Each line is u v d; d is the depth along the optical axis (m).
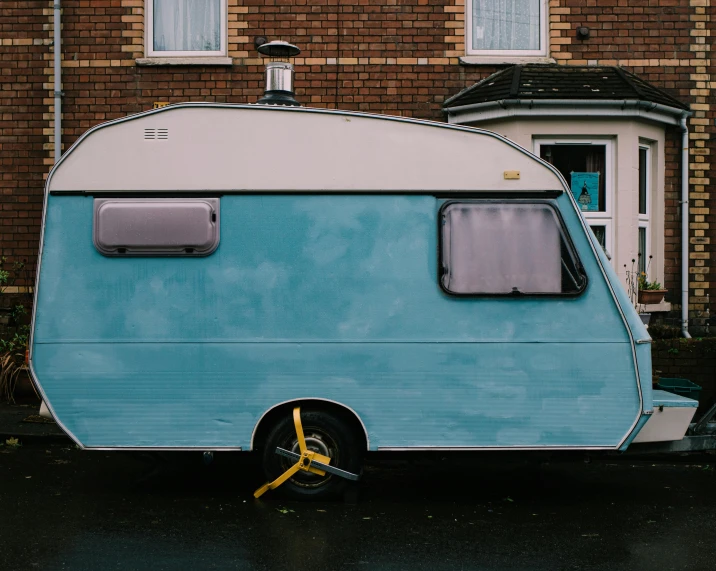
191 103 5.99
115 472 7.09
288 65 7.15
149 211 5.94
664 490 6.71
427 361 5.90
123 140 5.98
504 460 6.13
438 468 7.50
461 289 5.91
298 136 6.00
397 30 10.01
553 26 10.04
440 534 5.41
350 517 5.78
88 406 5.89
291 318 5.92
